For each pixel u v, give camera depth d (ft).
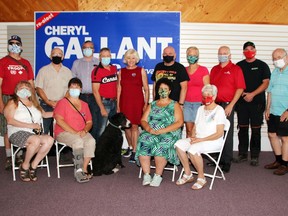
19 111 15.75
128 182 15.70
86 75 19.04
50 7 22.31
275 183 15.79
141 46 21.90
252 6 22.06
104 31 21.93
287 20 22.17
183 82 17.72
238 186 15.30
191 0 22.00
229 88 17.63
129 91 18.49
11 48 17.46
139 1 22.02
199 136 15.39
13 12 22.52
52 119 19.33
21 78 17.69
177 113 15.71
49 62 22.07
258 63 18.85
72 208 12.49
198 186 14.79
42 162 17.88
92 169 16.61
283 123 16.74
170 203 13.12
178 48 21.83
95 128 18.84
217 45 22.26
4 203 12.89
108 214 11.97
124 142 22.56
